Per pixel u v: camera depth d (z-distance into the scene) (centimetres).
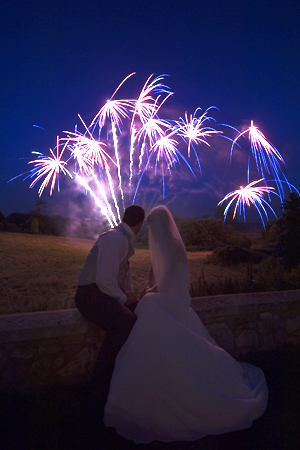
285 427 204
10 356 219
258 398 208
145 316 204
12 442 183
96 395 203
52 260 1235
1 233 2147
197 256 1662
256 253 1274
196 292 435
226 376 206
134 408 188
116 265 212
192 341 202
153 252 221
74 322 234
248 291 450
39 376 225
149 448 185
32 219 2636
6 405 207
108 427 198
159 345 195
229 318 282
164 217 223
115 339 209
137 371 191
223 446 188
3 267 1035
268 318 298
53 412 205
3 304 596
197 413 189
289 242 770
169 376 189
